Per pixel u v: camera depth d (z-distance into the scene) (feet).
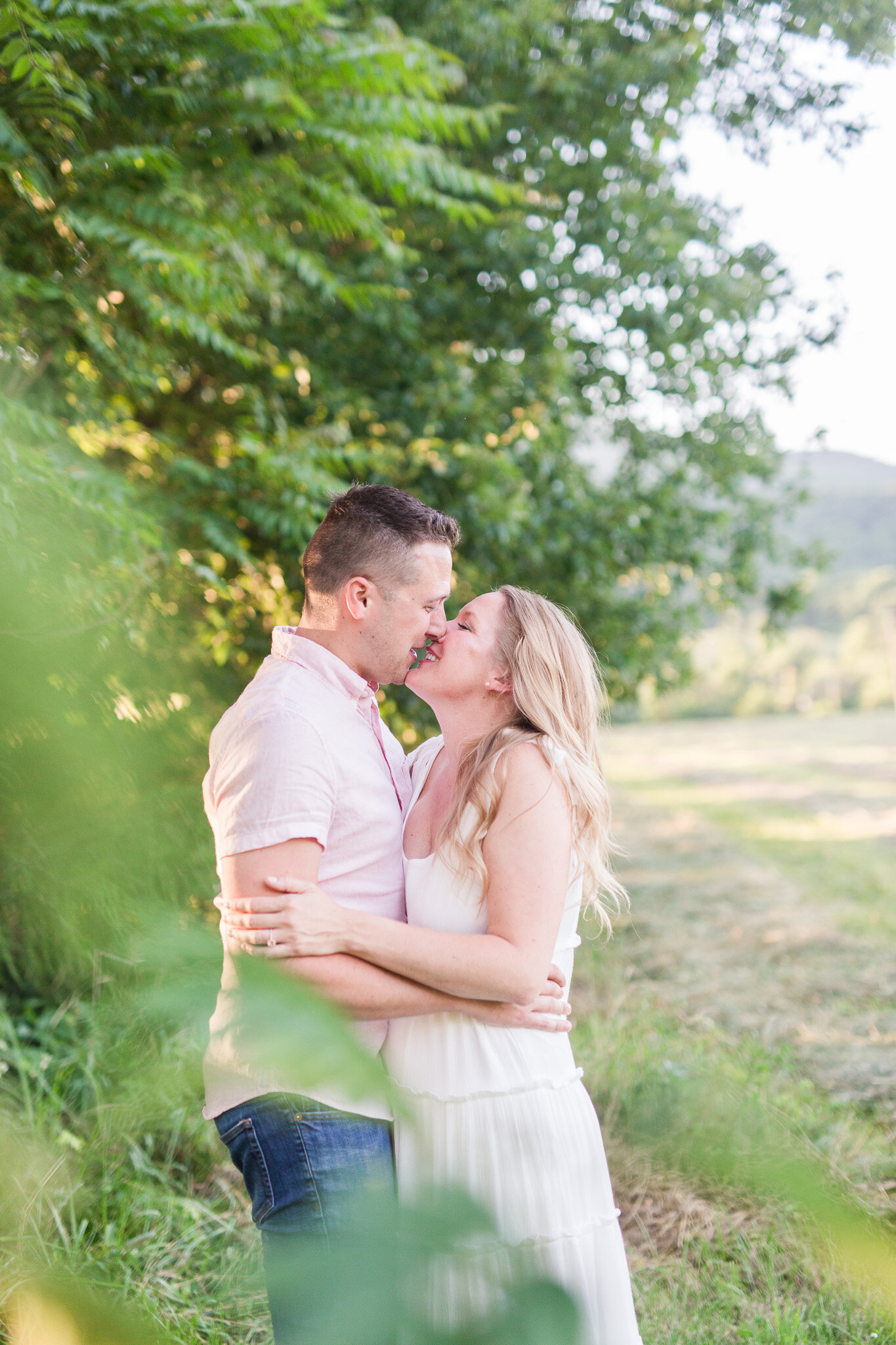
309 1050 1.02
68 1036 8.34
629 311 21.34
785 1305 7.23
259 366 15.74
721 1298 7.41
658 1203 8.43
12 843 1.70
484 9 18.92
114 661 2.01
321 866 5.56
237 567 14.24
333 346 17.67
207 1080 5.40
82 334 11.32
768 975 17.11
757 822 38.32
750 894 24.23
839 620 197.26
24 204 10.34
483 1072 5.39
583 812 5.84
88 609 2.32
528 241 19.67
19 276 9.93
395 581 5.78
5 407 8.34
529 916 5.45
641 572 23.47
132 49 10.50
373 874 5.74
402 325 17.81
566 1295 0.99
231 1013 1.06
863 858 29.17
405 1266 1.02
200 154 11.86
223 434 15.48
